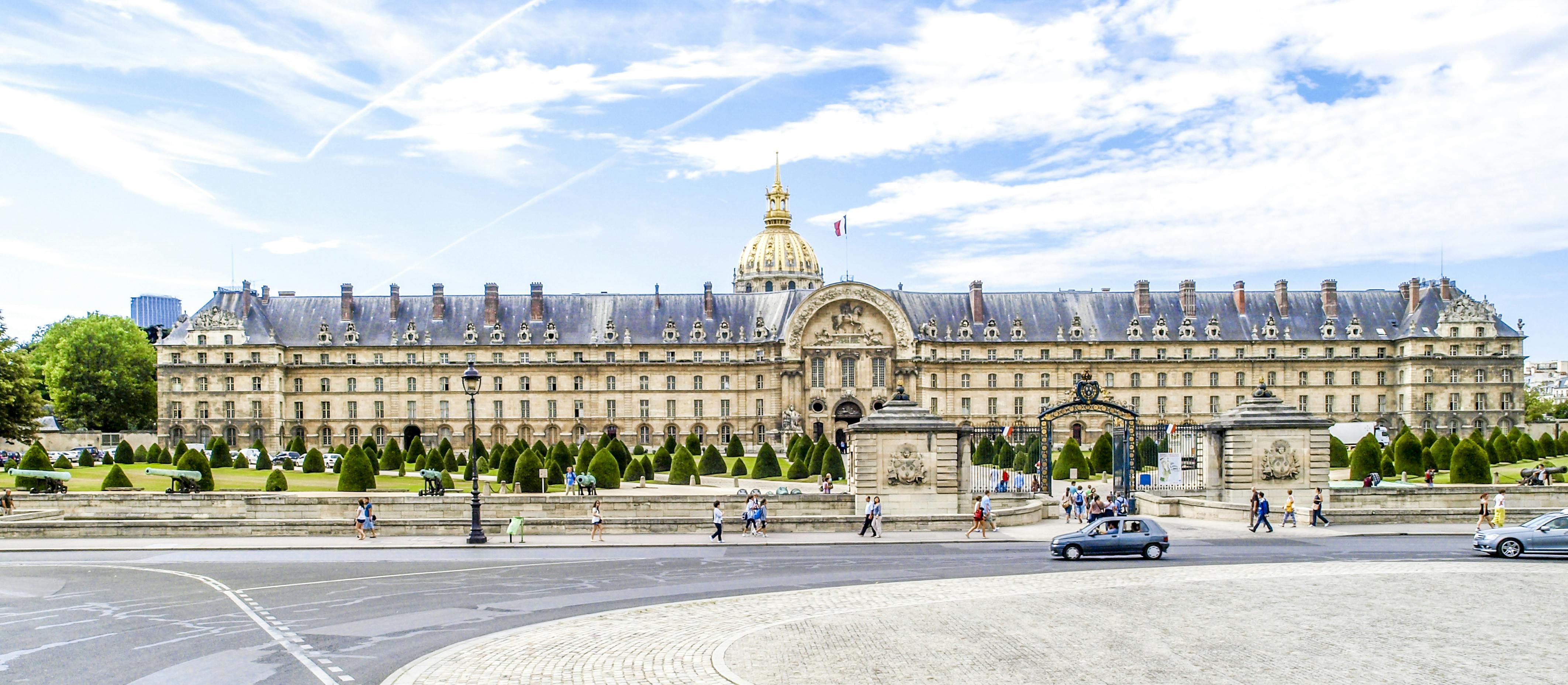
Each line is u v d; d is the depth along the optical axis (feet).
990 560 186.09
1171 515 258.78
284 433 619.26
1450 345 629.51
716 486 372.38
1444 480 349.82
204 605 143.13
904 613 132.16
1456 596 143.02
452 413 630.33
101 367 639.76
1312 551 196.54
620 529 225.56
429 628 127.44
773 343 629.10
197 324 611.88
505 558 191.21
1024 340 639.35
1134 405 638.12
